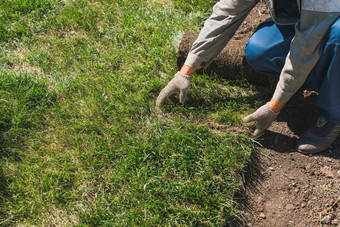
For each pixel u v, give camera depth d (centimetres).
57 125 269
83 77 300
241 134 260
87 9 366
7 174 239
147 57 321
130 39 337
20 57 324
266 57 251
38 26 352
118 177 234
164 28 344
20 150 254
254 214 227
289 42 240
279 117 276
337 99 229
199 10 364
